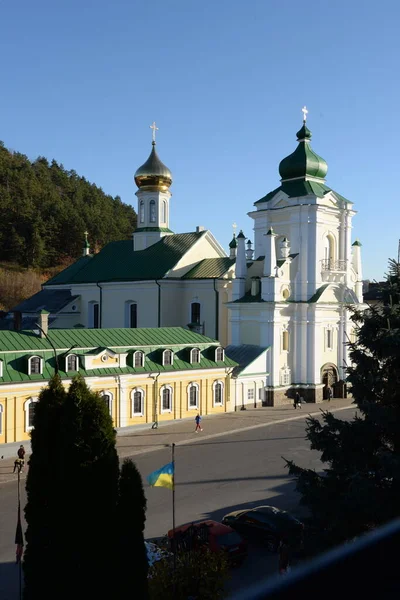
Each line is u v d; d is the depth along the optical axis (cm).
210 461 4312
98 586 1580
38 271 16762
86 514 1595
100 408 1662
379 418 2133
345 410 6338
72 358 4881
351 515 2041
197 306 7469
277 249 7169
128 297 7781
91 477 1612
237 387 6272
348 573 470
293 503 3394
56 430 1689
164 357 5503
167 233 8294
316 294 6850
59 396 1722
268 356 6606
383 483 2088
